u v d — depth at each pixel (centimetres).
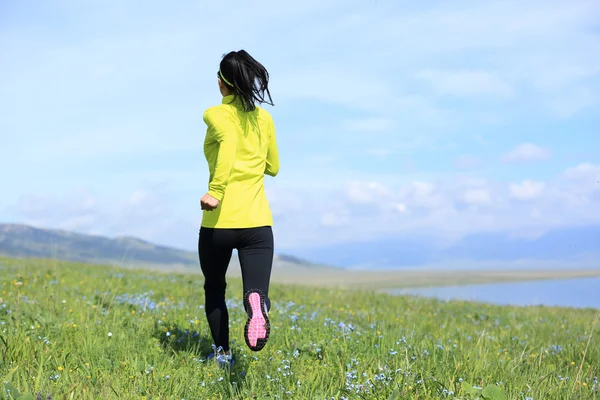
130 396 396
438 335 787
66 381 420
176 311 782
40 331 554
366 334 650
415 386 436
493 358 593
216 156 457
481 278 11538
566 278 10919
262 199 457
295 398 411
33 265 1638
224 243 445
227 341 499
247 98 449
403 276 14100
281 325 705
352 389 423
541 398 441
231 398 417
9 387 369
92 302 812
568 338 888
